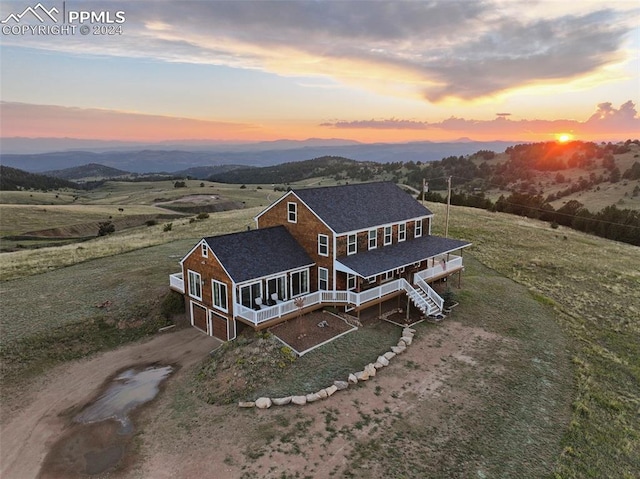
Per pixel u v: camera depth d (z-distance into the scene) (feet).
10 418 58.49
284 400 56.39
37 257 134.62
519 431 52.75
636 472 47.85
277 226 92.84
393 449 48.19
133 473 46.32
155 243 154.30
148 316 89.15
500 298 100.89
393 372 64.85
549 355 73.67
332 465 45.52
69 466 48.55
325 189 95.91
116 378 68.64
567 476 45.78
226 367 65.98
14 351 73.41
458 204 283.38
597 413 57.77
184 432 52.54
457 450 48.73
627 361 74.95
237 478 43.93
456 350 73.20
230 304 76.64
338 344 72.43
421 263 102.53
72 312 87.81
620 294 110.52
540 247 156.66
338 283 86.22
